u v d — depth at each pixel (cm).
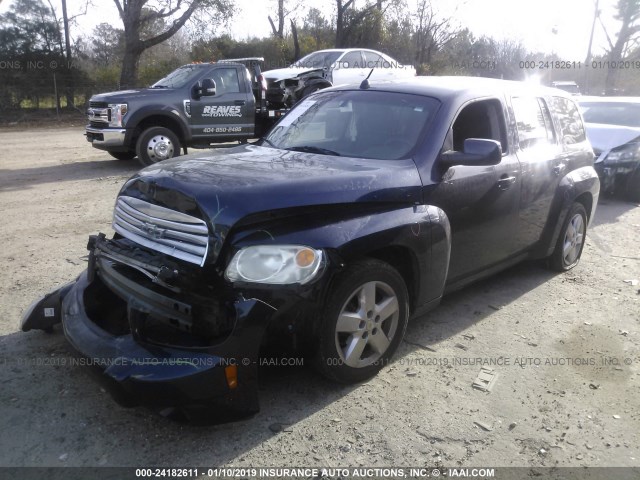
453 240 421
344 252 330
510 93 500
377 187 360
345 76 1619
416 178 386
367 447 313
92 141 1106
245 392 302
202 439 316
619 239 741
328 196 335
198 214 307
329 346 339
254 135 1245
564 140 566
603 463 308
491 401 360
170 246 323
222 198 306
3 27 2709
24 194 902
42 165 1202
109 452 304
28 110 2489
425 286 395
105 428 323
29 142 1669
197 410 294
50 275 543
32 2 2761
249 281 301
